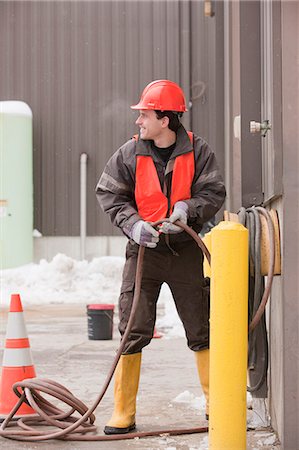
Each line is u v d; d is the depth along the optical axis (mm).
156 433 4891
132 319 4664
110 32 19609
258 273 4527
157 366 7590
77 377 7074
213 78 19266
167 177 4738
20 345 5441
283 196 4328
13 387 5141
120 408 4914
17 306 5492
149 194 4707
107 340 9750
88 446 4648
